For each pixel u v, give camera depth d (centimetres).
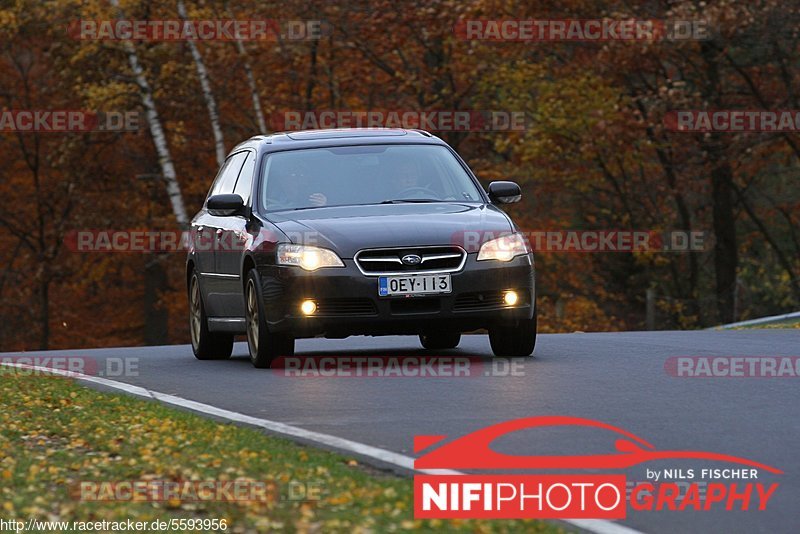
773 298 16012
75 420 3522
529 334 4641
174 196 13538
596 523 2225
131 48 13112
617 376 4109
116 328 18012
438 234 4434
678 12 12312
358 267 4381
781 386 3853
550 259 17100
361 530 2097
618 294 17600
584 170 14850
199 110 14262
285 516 2247
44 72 15400
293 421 3366
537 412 3381
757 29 12738
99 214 16162
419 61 14612
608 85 13662
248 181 4997
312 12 13425
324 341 6216
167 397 3966
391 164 4928
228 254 4934
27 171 17225
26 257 17200
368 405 3597
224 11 13500
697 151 14050
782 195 17512
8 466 2855
